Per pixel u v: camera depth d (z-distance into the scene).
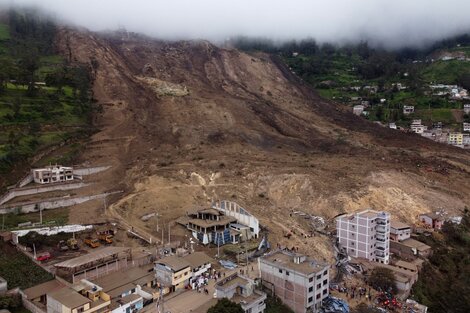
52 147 158.00
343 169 156.00
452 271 111.12
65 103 189.50
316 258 106.12
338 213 131.62
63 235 107.69
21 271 89.31
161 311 80.88
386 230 108.94
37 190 133.25
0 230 104.31
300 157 171.62
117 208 126.25
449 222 128.75
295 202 138.38
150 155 165.38
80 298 75.31
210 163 157.88
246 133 193.50
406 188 144.75
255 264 100.38
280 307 87.56
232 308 74.94
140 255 98.94
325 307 88.06
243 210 116.31
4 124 157.88
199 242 110.12
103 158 161.75
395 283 98.31
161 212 125.25
